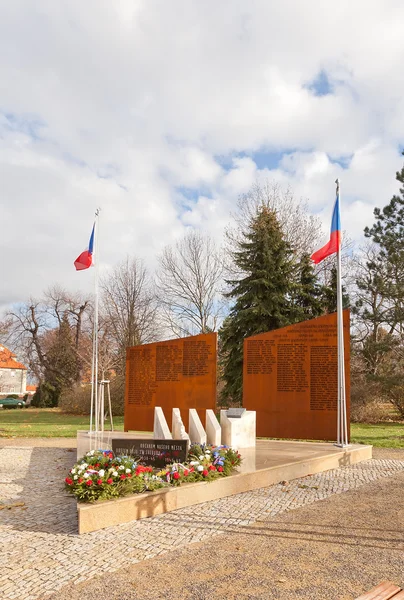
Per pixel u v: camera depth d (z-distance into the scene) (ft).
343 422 40.57
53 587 15.37
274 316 82.28
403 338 88.22
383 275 92.73
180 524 21.84
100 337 150.10
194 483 25.46
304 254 100.42
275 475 30.42
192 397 50.70
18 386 237.25
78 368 163.94
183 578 15.88
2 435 56.39
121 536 20.26
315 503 25.44
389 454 42.68
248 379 46.91
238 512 23.70
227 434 37.40
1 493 28.32
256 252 85.66
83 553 18.33
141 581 15.70
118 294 142.20
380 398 84.38
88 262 49.49
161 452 27.50
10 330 169.48
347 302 96.68
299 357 45.39
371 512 23.62
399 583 15.16
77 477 22.56
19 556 18.08
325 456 35.09
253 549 18.48
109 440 44.98
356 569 16.34
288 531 20.70
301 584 15.21
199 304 122.52
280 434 45.27
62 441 51.49
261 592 14.69
